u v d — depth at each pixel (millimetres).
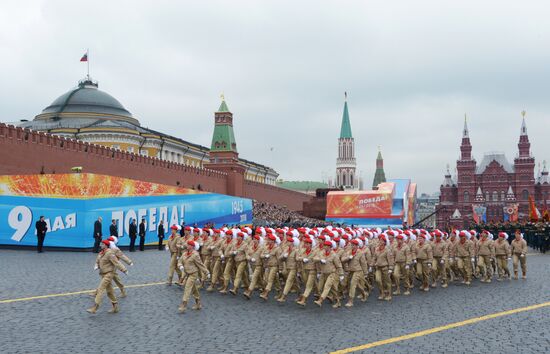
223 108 82688
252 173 123375
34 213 36125
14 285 20281
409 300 19484
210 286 20672
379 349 12211
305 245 17922
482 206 144375
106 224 38125
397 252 20891
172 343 12609
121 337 13109
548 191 148750
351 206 78125
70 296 18328
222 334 13562
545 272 28375
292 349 12172
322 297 17266
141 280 22922
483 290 22047
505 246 25391
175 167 60188
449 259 24531
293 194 103688
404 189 79375
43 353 11656
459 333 13805
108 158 48281
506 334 13672
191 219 48219
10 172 37188
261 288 20297
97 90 80688
